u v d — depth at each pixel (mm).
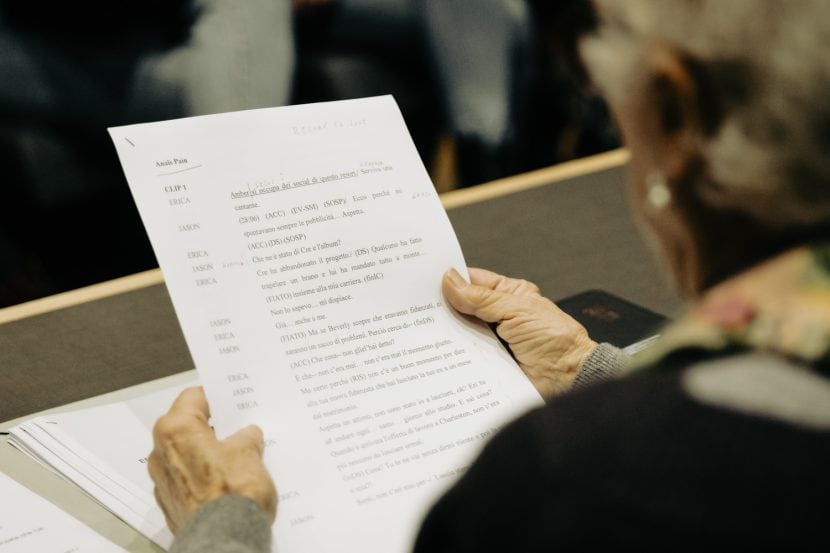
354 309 787
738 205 419
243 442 679
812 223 408
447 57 1877
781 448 373
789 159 397
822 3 382
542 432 414
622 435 398
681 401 398
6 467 810
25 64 1678
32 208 1805
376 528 679
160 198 752
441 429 747
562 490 393
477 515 409
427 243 842
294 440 710
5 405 955
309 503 685
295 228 791
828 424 374
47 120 1737
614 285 1171
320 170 822
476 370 800
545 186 1398
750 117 402
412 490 704
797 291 406
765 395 386
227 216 771
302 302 769
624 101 452
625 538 378
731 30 399
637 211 491
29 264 1857
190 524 612
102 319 1105
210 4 1732
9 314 1109
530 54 1835
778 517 364
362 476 706
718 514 369
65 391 980
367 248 812
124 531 734
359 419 735
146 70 1749
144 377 1007
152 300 1144
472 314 843
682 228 453
